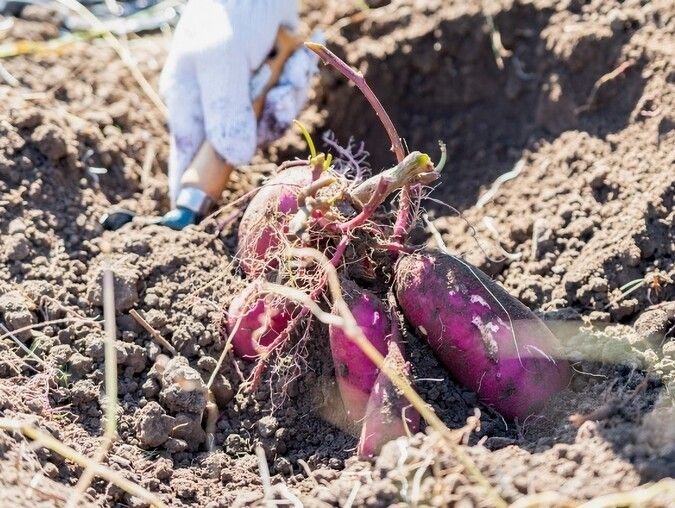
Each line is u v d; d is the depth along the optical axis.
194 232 0.84
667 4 0.94
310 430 0.74
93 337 0.77
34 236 0.84
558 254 0.85
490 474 0.63
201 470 0.71
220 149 0.83
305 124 1.02
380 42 1.06
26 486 0.63
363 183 0.72
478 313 0.71
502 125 1.02
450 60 1.05
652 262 0.81
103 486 0.68
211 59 0.82
